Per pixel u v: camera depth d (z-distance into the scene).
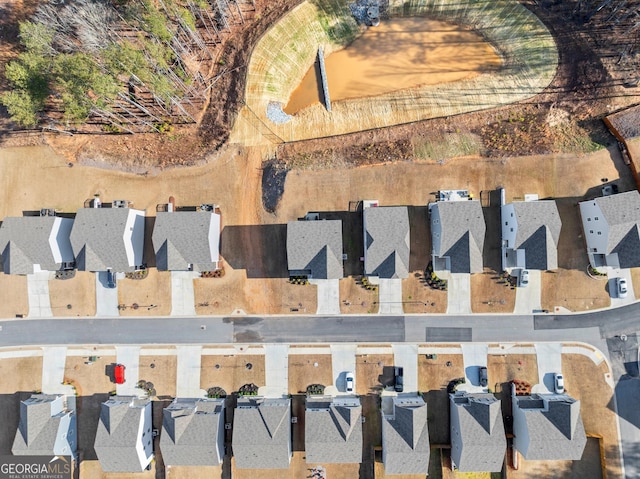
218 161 46.16
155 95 42.56
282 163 45.78
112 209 42.81
